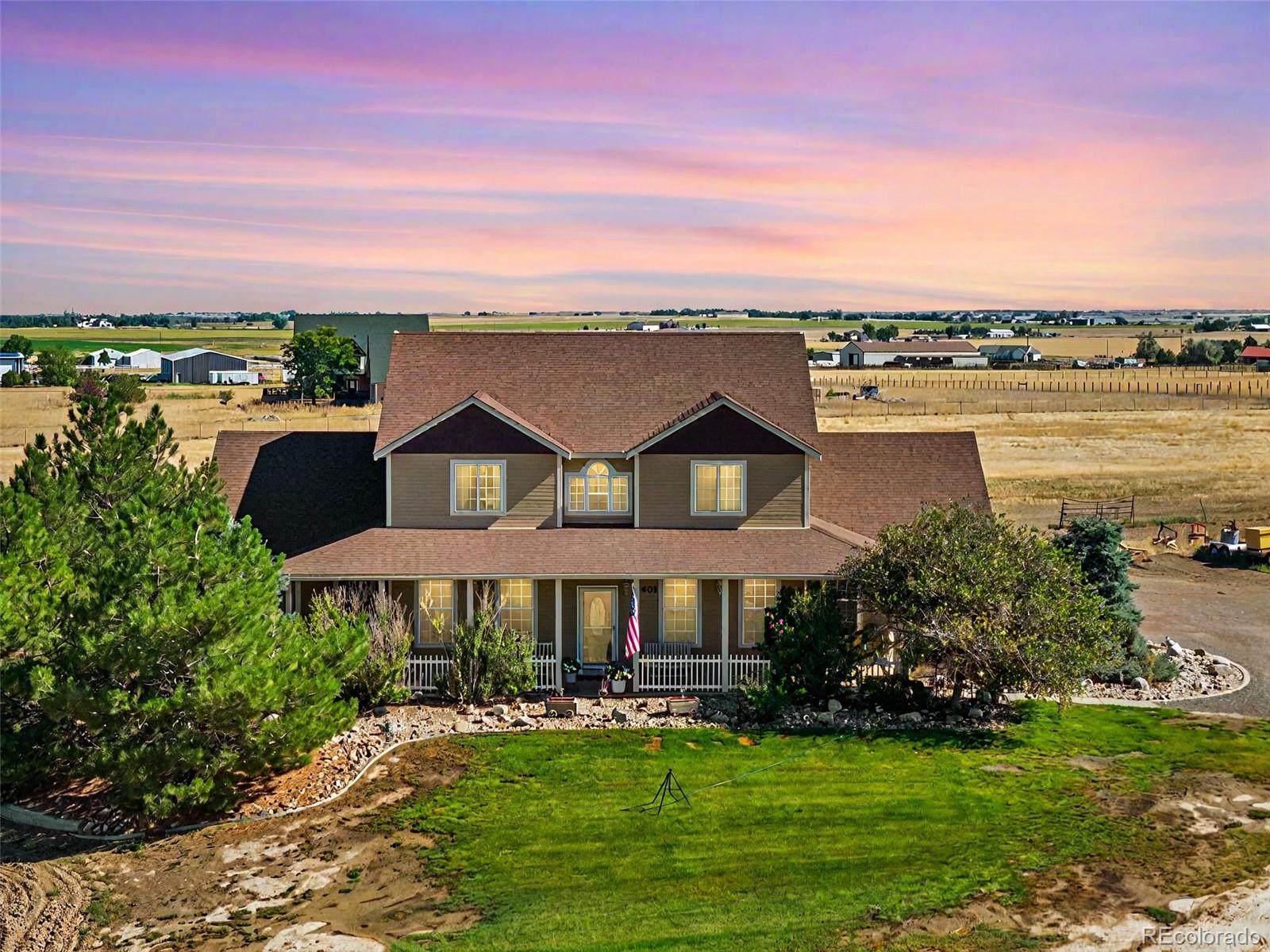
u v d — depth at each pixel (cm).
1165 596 4478
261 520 3809
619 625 3534
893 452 4078
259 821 2489
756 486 3625
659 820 2452
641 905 2080
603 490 3681
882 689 3169
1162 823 2384
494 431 3606
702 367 3988
